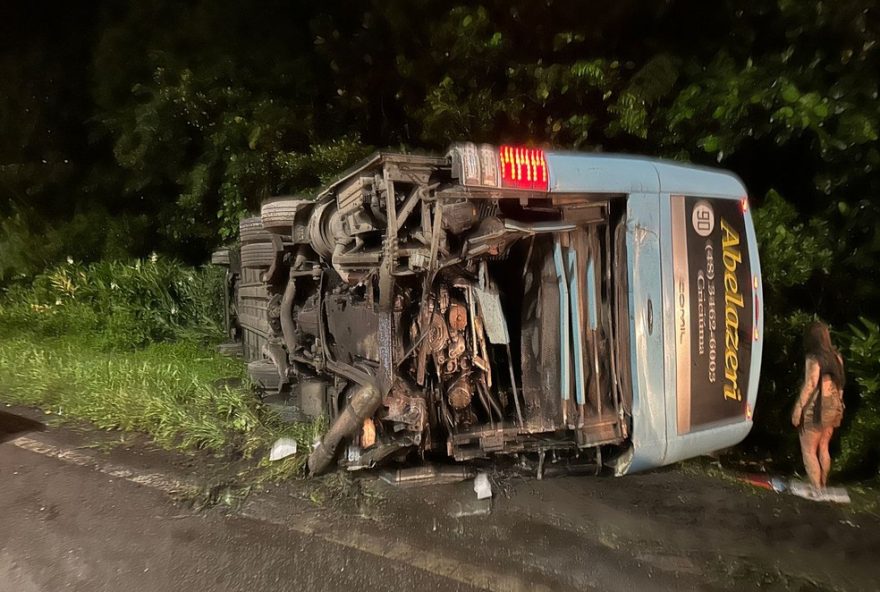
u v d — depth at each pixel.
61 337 10.52
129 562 4.03
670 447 4.91
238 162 10.87
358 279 4.90
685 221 4.93
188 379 7.60
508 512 4.75
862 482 5.61
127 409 6.49
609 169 4.66
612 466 5.05
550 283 4.77
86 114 13.83
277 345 7.19
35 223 13.29
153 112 11.27
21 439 5.99
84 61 13.79
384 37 10.08
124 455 5.64
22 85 13.52
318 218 5.59
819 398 5.28
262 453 5.64
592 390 4.85
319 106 11.34
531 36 8.58
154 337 10.91
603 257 4.87
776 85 6.34
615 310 4.85
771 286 6.42
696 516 4.85
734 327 5.14
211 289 11.66
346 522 4.55
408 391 4.79
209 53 11.60
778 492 5.34
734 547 4.42
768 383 6.29
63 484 5.06
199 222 12.53
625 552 4.30
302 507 4.75
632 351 4.79
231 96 11.16
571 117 7.99
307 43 11.49
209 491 4.95
